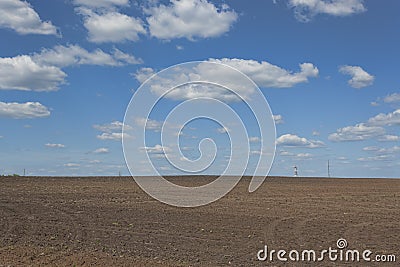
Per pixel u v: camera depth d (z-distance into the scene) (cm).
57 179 3166
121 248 1440
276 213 1988
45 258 1312
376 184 3378
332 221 1825
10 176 3238
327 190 2920
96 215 1888
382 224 1778
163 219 1838
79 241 1510
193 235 1602
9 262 1267
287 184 3303
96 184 2934
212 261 1325
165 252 1404
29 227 1666
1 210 1917
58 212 1928
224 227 1712
